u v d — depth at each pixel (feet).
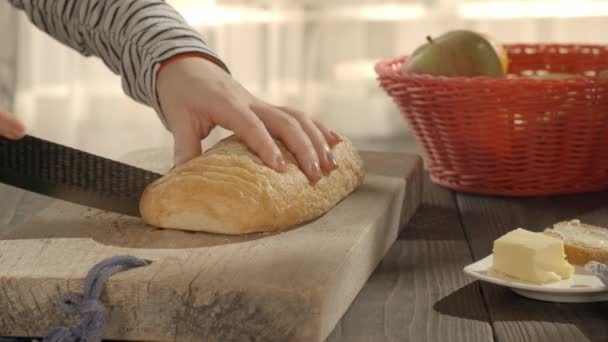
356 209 3.47
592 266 2.95
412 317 2.92
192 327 2.83
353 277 3.06
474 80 3.87
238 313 2.79
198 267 2.93
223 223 3.22
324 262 2.94
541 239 3.05
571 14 10.02
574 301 2.99
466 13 10.22
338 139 3.76
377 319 2.91
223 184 3.26
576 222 3.44
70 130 10.16
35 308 2.89
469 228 3.69
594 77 3.86
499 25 10.16
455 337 2.79
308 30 10.44
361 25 10.41
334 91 10.52
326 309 2.81
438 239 3.59
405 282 3.18
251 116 3.47
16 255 3.05
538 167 4.00
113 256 2.97
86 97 10.18
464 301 3.01
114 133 10.21
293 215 3.29
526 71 4.64
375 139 10.22
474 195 4.12
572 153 3.97
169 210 3.26
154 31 3.69
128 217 3.42
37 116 10.11
